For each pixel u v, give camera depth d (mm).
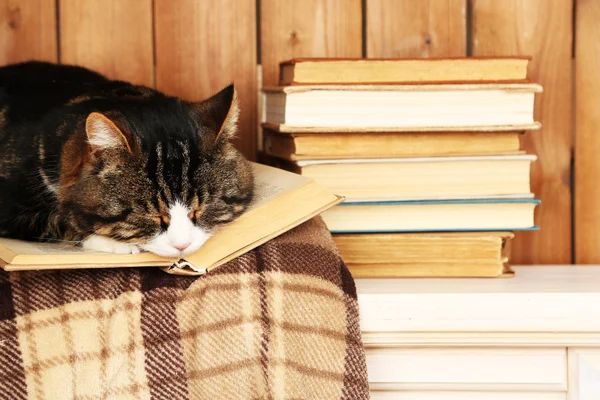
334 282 984
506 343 1032
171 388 894
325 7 1325
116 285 921
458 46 1326
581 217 1317
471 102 1117
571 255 1333
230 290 930
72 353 879
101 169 961
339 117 1109
